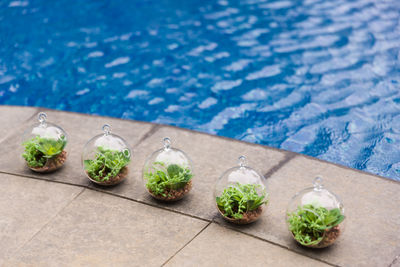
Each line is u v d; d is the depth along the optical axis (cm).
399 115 221
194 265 159
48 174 186
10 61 258
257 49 259
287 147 212
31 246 165
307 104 229
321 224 158
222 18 282
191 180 176
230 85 241
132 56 259
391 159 204
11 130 207
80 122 210
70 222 171
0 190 181
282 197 177
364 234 166
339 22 273
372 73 241
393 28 266
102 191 180
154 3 302
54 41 269
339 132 216
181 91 240
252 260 160
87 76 249
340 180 182
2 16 290
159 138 202
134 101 236
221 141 199
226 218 167
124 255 162
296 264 159
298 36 265
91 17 288
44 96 241
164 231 168
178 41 266
